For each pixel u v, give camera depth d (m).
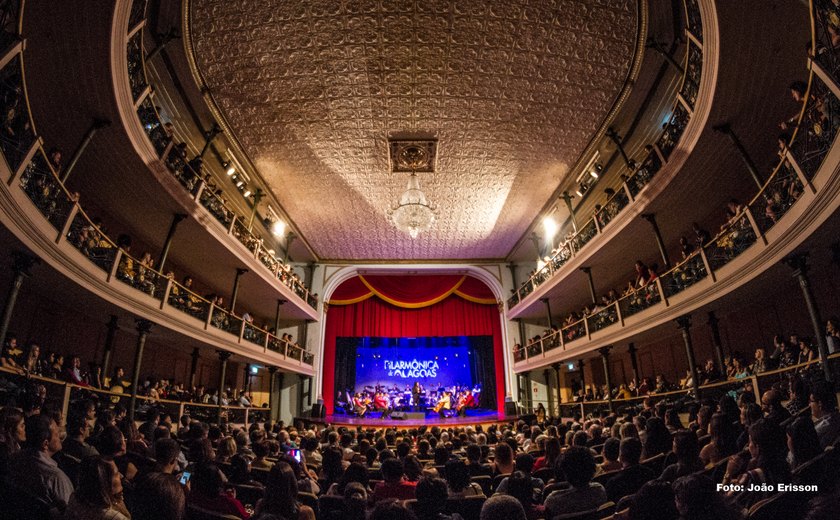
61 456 4.25
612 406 14.39
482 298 25.31
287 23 10.40
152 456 5.44
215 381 18.50
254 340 16.59
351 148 14.83
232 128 13.43
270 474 2.81
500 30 10.75
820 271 9.78
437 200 18.34
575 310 22.42
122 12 7.21
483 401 24.12
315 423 19.89
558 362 18.77
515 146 14.81
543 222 20.02
